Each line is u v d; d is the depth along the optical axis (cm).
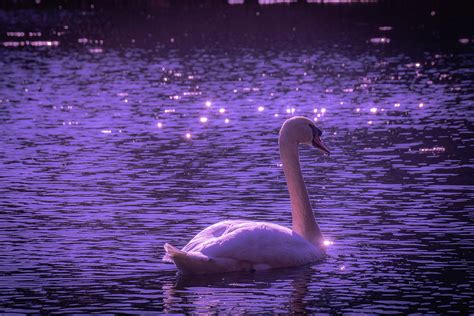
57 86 4044
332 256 1354
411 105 3170
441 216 1584
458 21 7925
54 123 2900
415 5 9744
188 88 3903
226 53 5666
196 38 6825
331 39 6500
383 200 1719
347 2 10406
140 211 1669
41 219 1614
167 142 2497
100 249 1409
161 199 1767
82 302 1152
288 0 10844
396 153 2231
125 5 10719
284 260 1286
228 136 2586
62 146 2442
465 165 2047
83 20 8844
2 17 9362
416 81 3962
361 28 7400
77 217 1625
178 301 1151
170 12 9719
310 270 1282
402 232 1484
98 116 3064
